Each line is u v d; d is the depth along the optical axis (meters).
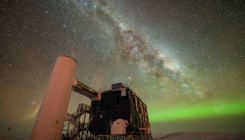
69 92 11.70
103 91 21.22
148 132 27.77
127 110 17.69
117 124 17.19
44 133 9.16
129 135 17.02
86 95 19.06
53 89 10.76
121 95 19.06
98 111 19.50
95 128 18.11
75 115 18.95
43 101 10.55
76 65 13.38
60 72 11.54
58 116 10.09
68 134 17.61
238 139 19.61
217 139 21.33
